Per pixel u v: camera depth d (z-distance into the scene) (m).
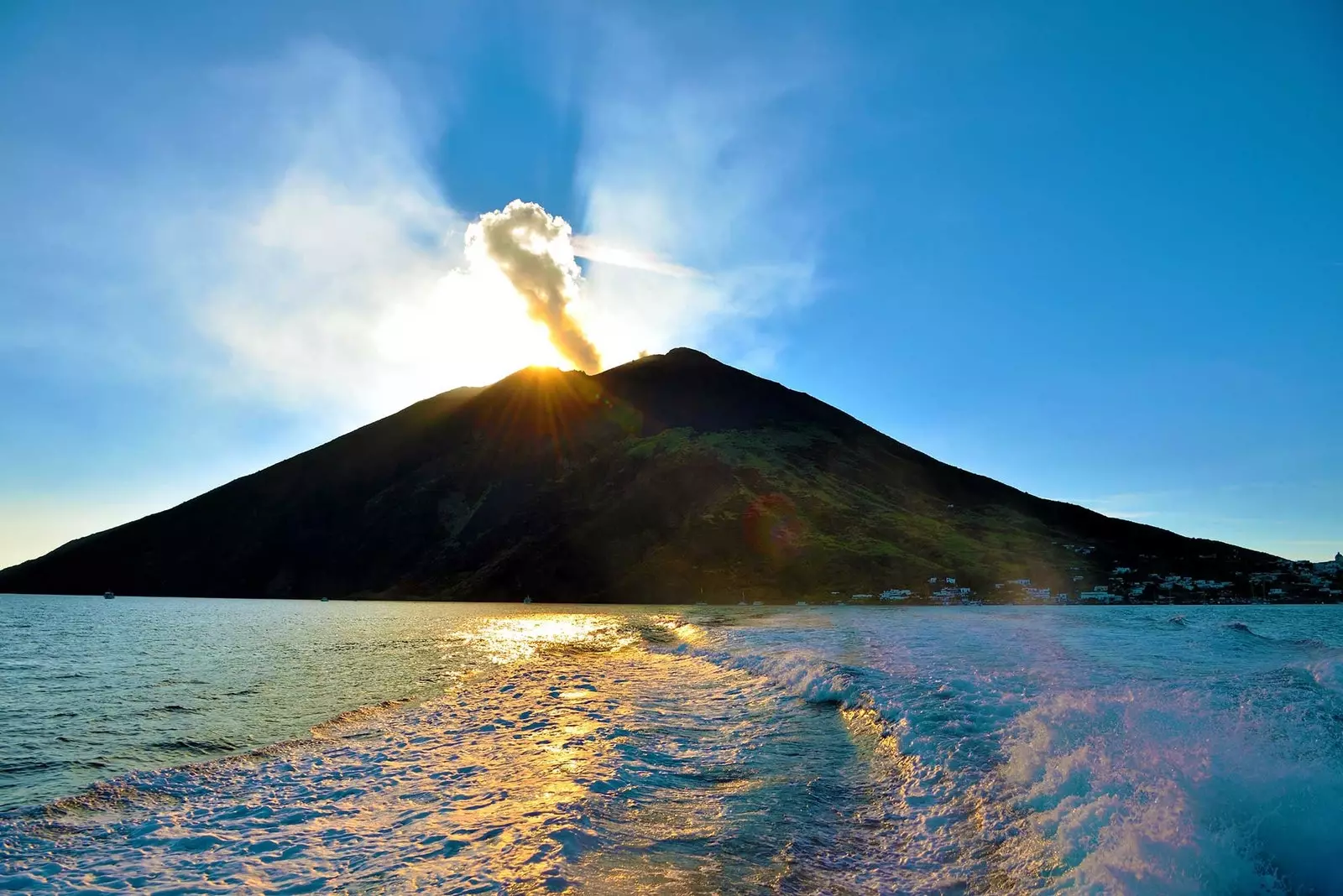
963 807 8.12
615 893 6.42
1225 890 5.38
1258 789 6.83
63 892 7.03
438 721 15.26
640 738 12.62
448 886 6.76
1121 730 9.55
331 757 12.39
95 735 14.58
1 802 10.11
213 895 6.84
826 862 7.02
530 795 9.52
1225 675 15.82
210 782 10.91
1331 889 5.38
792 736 12.45
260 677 23.00
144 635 41.25
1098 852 6.12
